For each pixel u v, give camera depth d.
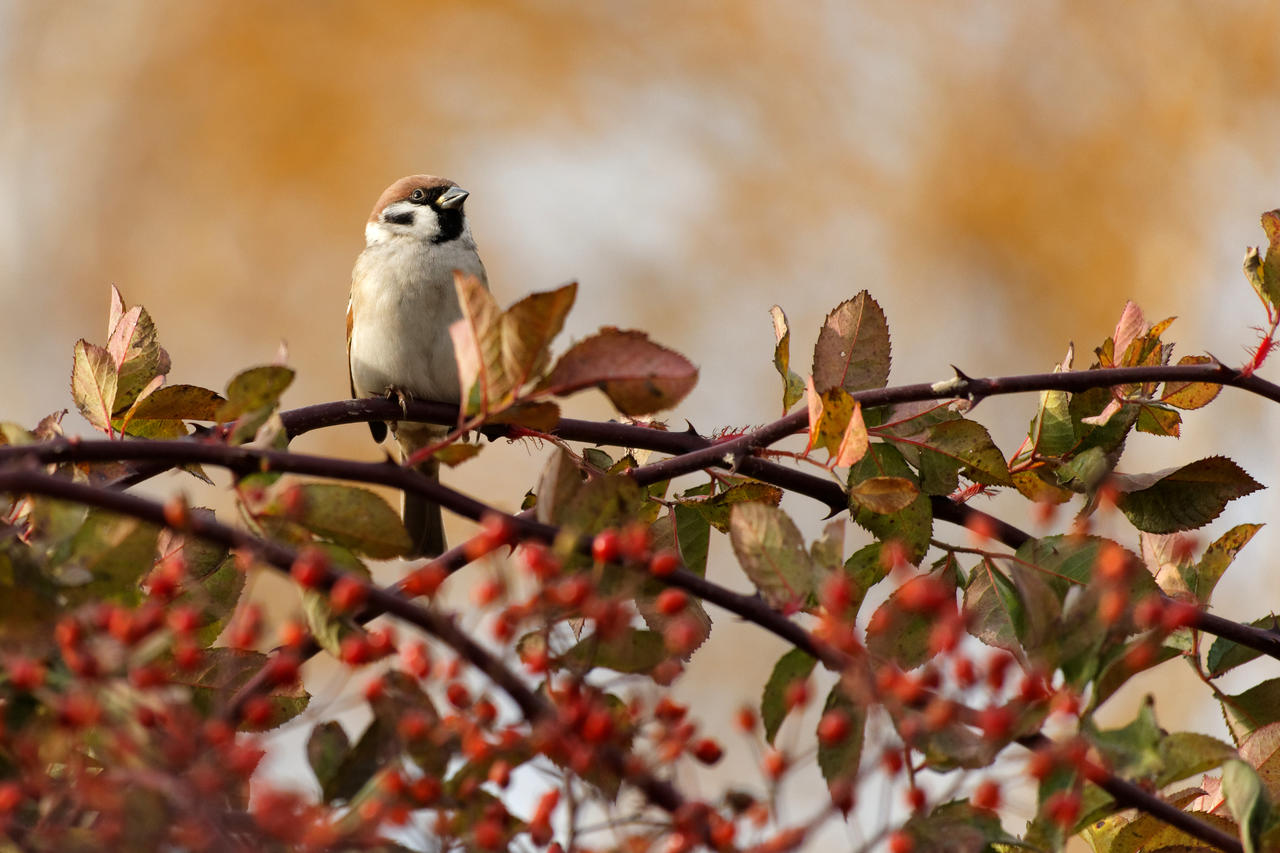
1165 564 6.25
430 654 4.16
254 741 4.11
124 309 6.45
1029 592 4.48
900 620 5.36
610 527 4.66
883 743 4.14
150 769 3.82
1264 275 5.97
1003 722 4.10
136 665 3.99
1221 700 5.83
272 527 4.58
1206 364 6.06
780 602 4.55
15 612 4.09
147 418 6.22
